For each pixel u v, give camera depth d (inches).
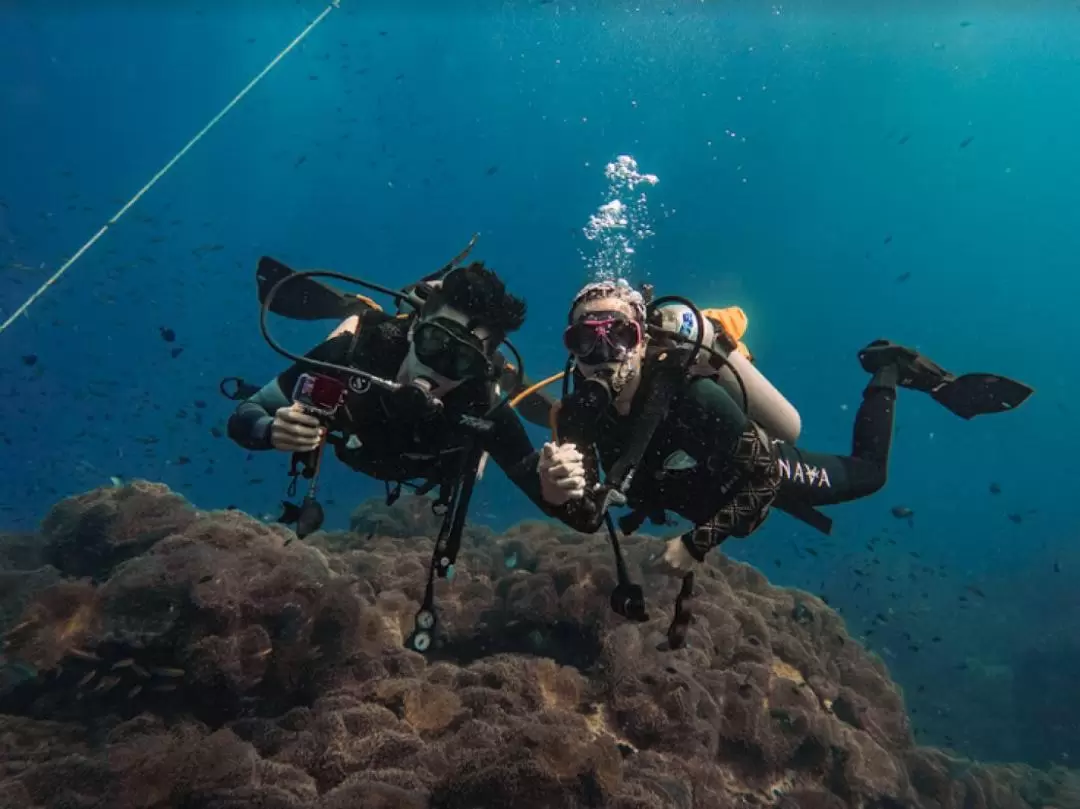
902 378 160.7
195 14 1462.8
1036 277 1931.6
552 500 92.5
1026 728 435.2
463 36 1473.9
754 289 1936.5
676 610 114.1
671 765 140.6
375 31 1477.6
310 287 166.6
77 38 1549.0
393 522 273.0
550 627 179.8
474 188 2064.5
